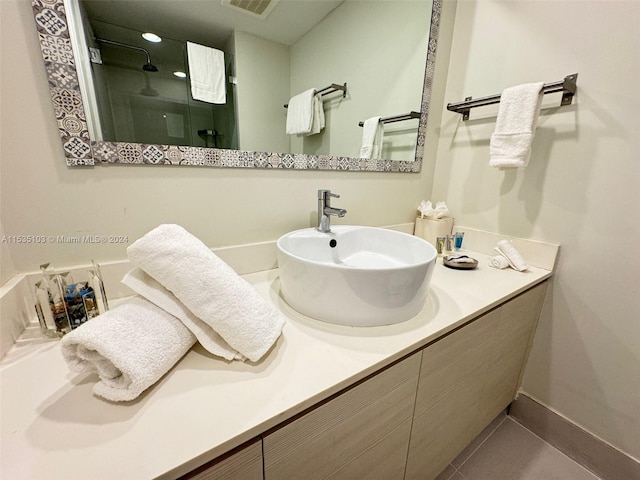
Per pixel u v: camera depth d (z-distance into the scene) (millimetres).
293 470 461
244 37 798
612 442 965
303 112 936
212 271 498
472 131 1197
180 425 377
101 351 388
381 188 1189
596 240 912
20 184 573
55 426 373
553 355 1073
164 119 706
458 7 1172
